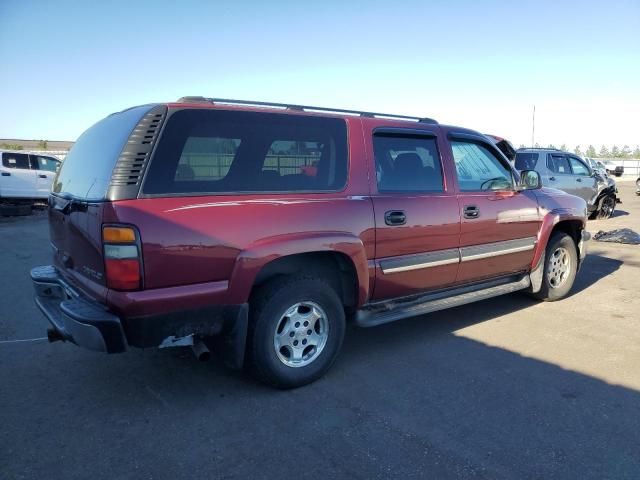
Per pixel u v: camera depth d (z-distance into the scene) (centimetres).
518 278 540
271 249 328
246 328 329
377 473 263
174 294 300
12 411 327
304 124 368
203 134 319
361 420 315
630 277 716
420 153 440
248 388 360
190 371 388
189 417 320
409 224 409
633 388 364
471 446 288
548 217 539
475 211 462
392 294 416
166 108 310
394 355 423
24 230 1238
